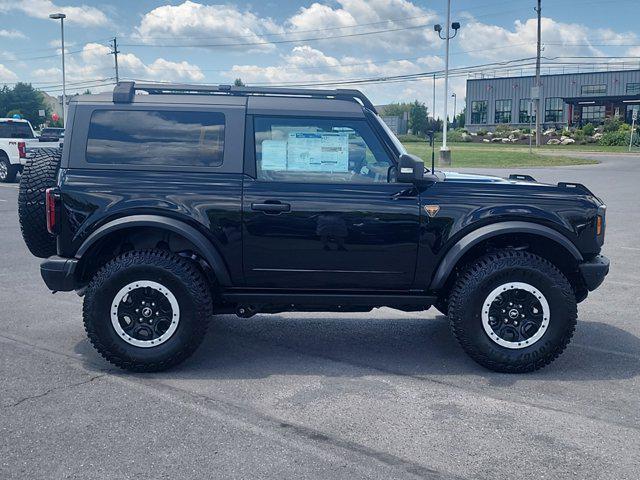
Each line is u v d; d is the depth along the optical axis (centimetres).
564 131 6444
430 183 518
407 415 432
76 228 505
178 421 420
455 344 591
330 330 631
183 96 526
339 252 512
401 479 350
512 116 7731
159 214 505
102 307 495
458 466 364
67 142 515
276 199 507
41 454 374
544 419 428
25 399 453
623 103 6794
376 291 527
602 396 469
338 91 529
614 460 372
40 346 569
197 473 354
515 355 507
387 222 510
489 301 505
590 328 641
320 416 430
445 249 515
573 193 525
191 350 506
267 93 530
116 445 386
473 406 448
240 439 395
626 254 1035
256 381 493
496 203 515
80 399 454
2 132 2288
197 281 503
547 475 355
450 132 7262
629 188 2209
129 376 500
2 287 789
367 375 509
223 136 516
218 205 505
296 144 518
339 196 509
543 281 504
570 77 7269
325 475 353
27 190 536
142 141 516
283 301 520
